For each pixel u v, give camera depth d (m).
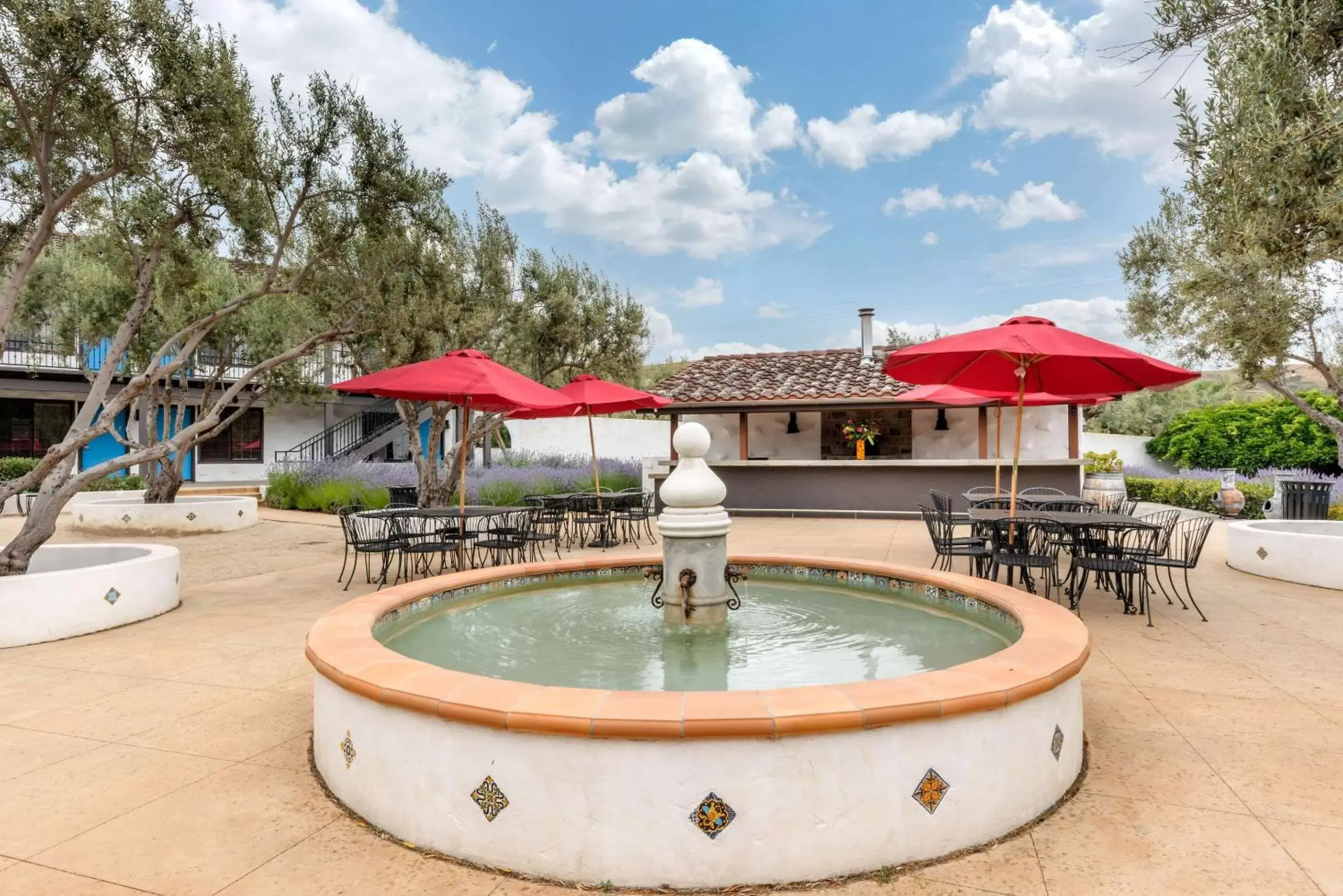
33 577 6.08
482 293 13.08
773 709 2.58
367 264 10.44
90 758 3.78
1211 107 5.01
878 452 16.80
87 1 6.05
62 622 6.18
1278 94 4.49
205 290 12.85
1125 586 7.95
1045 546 8.41
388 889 2.59
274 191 8.38
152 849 2.88
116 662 5.51
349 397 25.84
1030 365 7.60
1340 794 3.25
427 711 2.79
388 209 8.81
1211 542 11.57
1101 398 11.38
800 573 6.53
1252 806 3.13
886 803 2.65
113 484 19.05
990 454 16.12
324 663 3.28
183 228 8.88
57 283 16.80
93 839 2.96
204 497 16.34
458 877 2.66
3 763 3.72
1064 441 15.62
